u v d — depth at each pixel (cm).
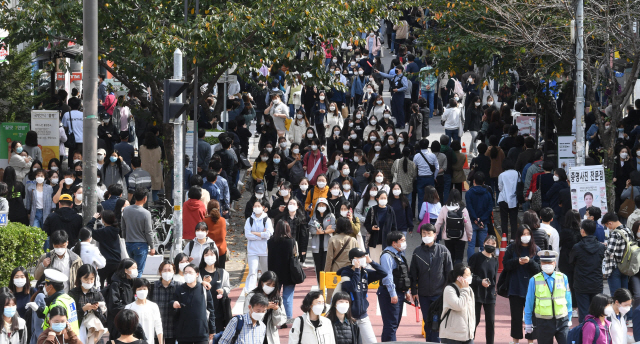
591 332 1769
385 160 3581
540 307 1994
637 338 1873
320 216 2752
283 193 2828
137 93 3438
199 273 2000
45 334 1616
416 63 5594
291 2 3098
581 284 2239
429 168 3528
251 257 2573
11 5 4378
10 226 2636
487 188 2994
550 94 3878
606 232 2603
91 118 2392
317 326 1680
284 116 4516
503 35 3397
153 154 3500
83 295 1823
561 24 3331
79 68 5741
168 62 3075
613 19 3086
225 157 3722
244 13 3056
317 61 3384
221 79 4447
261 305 1683
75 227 2647
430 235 2106
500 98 5047
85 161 2408
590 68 3172
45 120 3606
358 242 2530
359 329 1886
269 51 3100
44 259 2077
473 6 3516
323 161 3653
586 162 3178
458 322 1892
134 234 2508
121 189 2722
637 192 3105
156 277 2373
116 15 3156
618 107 3112
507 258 2205
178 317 1898
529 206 3484
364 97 5494
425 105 4412
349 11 3409
